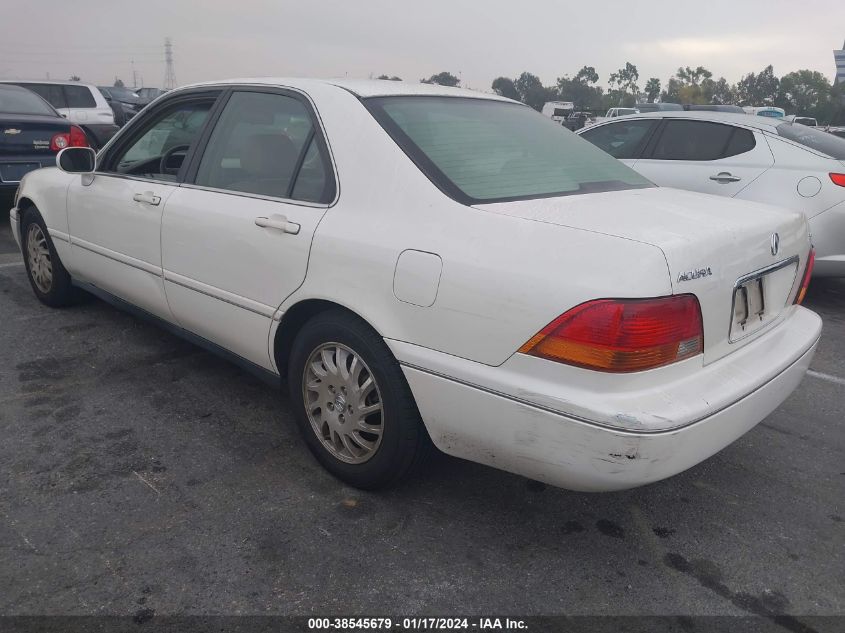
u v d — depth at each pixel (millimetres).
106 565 2424
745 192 6090
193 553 2502
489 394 2305
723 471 3215
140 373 3998
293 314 2953
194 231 3316
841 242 5699
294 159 3006
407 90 3146
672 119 6734
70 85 12539
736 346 2502
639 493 2998
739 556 2615
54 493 2824
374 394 2750
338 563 2482
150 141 3867
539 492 2967
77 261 4402
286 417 3555
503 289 2250
